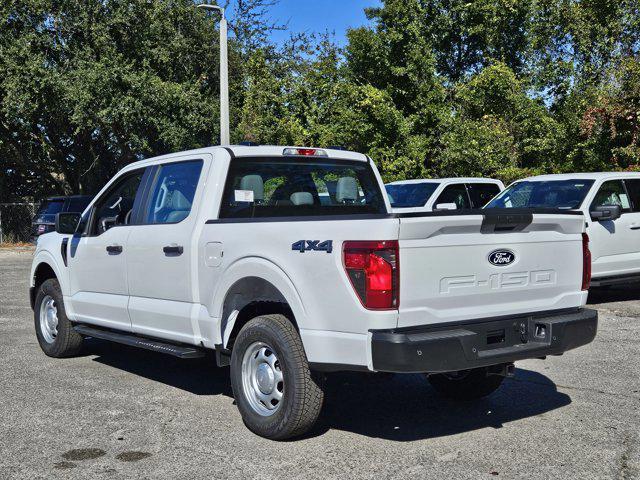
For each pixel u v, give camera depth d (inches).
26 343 345.7
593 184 431.8
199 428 212.5
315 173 254.1
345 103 944.9
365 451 191.9
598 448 192.4
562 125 823.1
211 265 221.1
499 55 1128.2
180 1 1092.5
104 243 272.4
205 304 225.6
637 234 436.1
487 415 224.4
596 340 334.3
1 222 1132.5
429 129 909.2
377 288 174.7
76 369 291.1
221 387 262.2
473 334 183.2
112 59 1009.5
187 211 238.5
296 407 191.9
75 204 791.7
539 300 205.5
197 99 1073.5
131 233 258.7
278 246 197.6
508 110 934.4
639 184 450.9
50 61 1026.7
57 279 310.8
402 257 176.1
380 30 954.7
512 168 828.6
